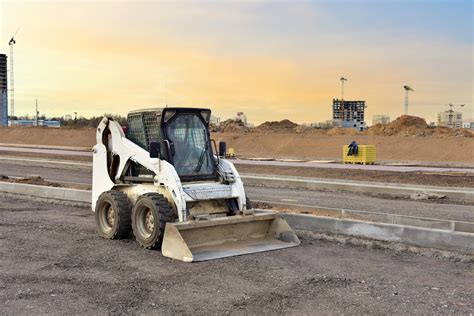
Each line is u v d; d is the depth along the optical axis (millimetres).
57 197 16062
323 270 8695
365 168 28391
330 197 17656
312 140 47156
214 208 10297
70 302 6988
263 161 34750
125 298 7168
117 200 10570
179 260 9070
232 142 50781
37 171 25844
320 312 6750
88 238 10805
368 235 10812
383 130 56406
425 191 17969
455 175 24328
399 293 7555
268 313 6691
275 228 10648
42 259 9117
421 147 41000
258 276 8273
